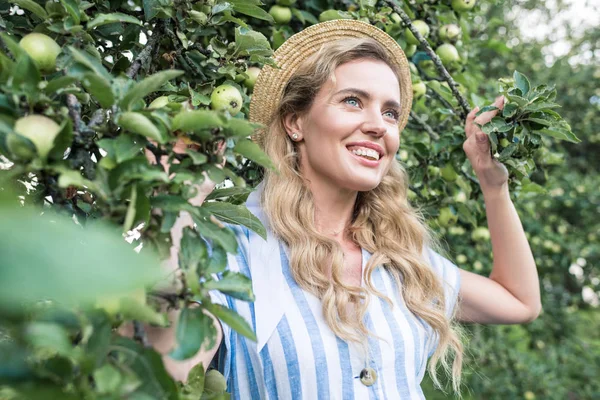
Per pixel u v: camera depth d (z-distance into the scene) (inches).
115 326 32.1
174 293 32.1
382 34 69.8
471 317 70.7
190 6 52.4
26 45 37.4
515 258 70.4
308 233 60.3
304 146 65.0
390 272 63.3
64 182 28.4
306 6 86.2
